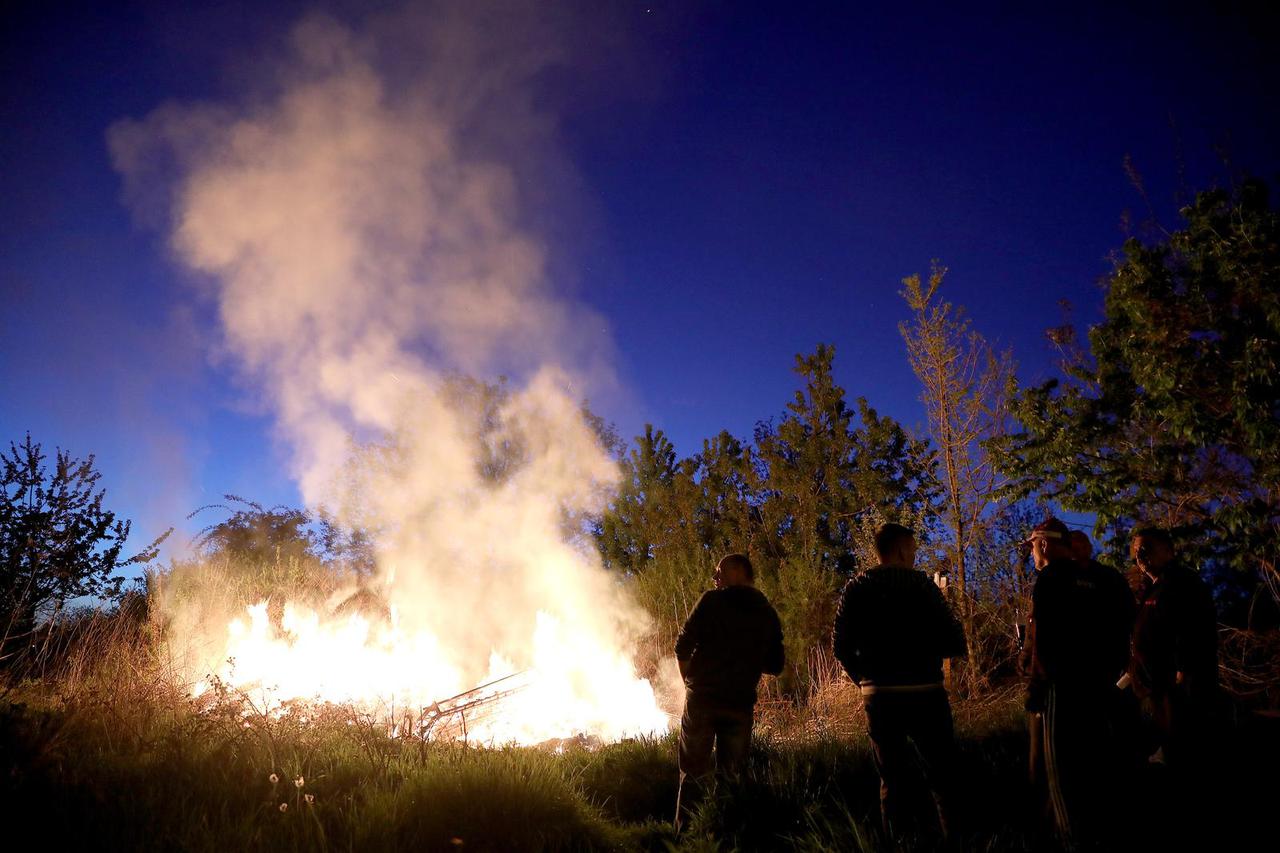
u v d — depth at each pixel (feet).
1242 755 16.03
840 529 41.91
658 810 17.17
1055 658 12.94
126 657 21.22
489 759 15.94
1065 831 12.07
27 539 23.13
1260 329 21.83
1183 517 24.98
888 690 12.94
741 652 16.24
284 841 11.76
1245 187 22.67
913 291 32.01
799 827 13.92
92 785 12.66
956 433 30.81
